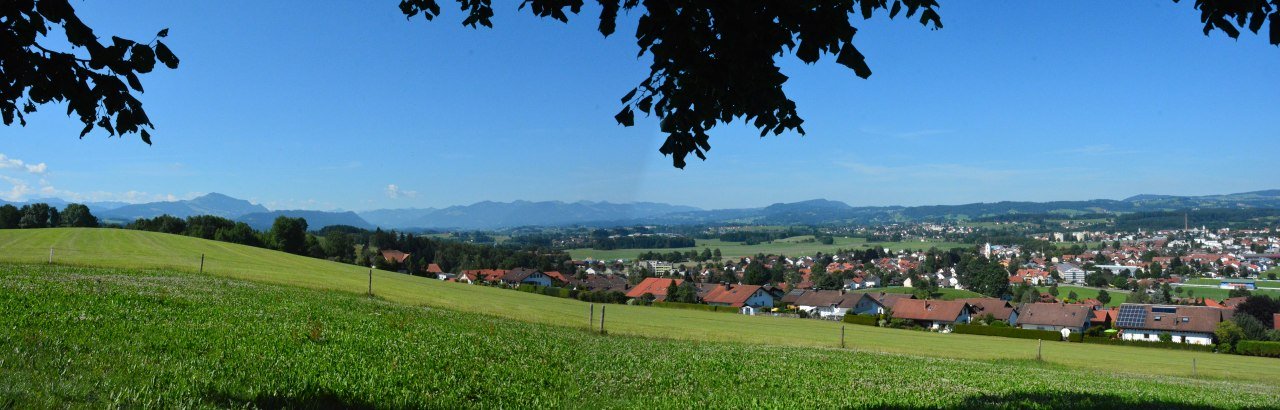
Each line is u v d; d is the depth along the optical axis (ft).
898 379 71.00
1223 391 87.66
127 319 57.00
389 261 507.71
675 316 233.35
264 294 110.32
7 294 63.57
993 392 62.49
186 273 157.28
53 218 507.71
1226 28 25.64
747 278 619.26
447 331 81.51
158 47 22.45
